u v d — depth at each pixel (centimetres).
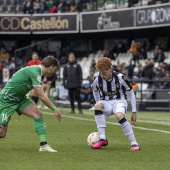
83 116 3531
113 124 2891
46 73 1716
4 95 1712
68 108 4747
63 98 5091
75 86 3831
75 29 7044
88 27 6925
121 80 1792
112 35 7300
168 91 4522
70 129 2611
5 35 7794
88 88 4825
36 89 1688
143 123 3028
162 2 6072
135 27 6328
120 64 5781
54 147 1877
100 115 1836
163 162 1533
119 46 6712
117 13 6550
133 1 6562
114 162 1525
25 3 7388
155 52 5822
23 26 7244
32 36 7769
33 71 1697
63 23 7106
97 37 7469
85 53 7531
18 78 1705
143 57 6000
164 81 4541
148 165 1473
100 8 7019
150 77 4778
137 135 2339
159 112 4288
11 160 1550
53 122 3025
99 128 1847
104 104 1828
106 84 1805
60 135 2322
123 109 1805
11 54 7675
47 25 7175
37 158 1591
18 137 2203
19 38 7819
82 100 4875
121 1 6719
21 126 2741
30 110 1736
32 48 7556
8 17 7250
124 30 6719
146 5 6381
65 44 7712
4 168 1402
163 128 2700
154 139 2170
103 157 1625
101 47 7462
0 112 1716
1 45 7838
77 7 7094
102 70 1777
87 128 2666
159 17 5972
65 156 1641
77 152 1736
